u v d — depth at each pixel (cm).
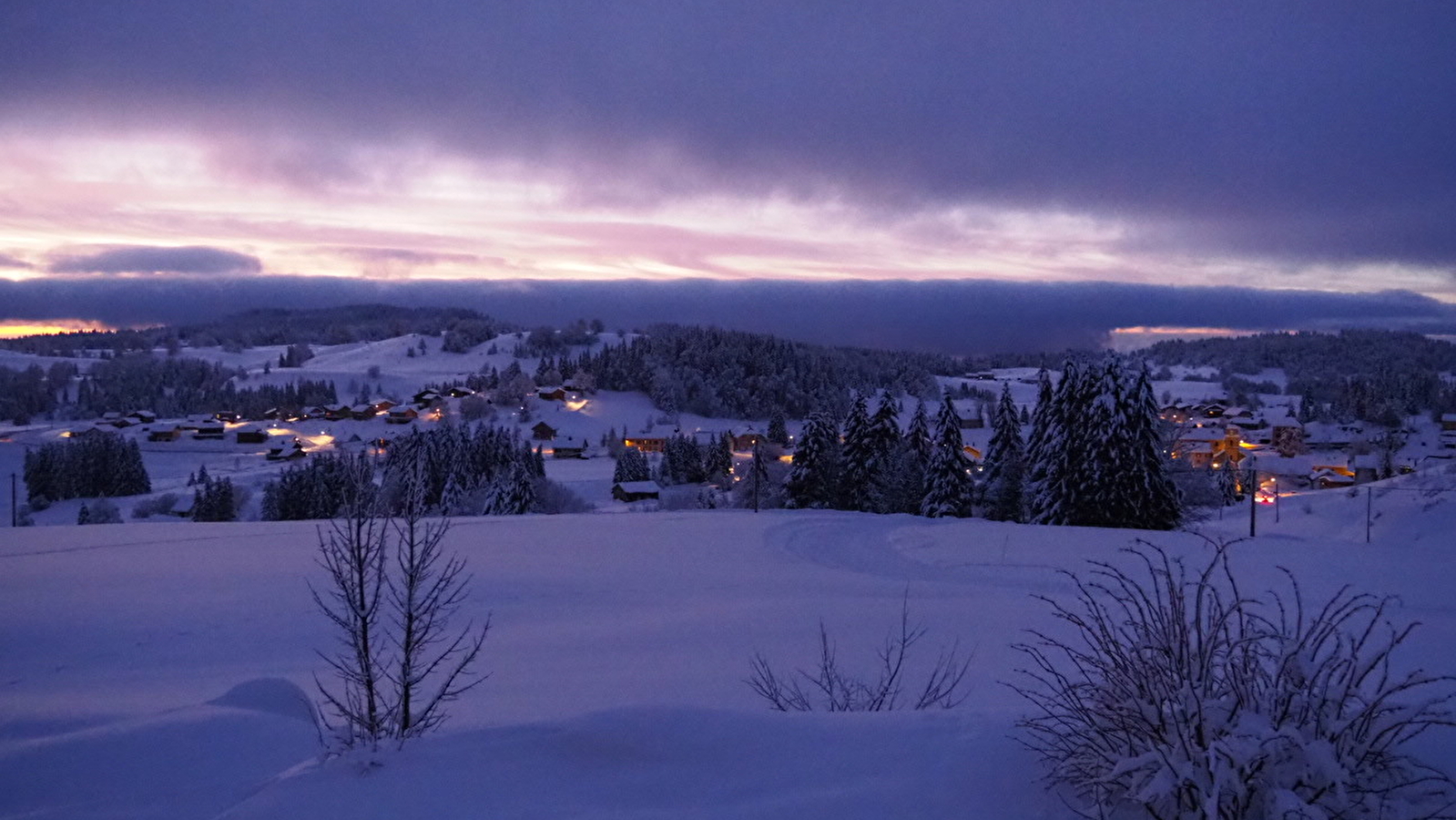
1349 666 358
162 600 1845
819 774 406
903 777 399
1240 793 321
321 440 12306
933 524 3675
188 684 1149
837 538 3331
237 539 2705
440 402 14662
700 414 15188
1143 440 3878
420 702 931
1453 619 1611
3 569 2167
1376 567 2312
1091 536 3117
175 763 530
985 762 408
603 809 379
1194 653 383
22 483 8231
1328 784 321
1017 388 19012
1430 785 349
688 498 7162
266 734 585
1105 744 386
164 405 15788
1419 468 7006
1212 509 4659
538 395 15650
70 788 490
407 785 397
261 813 376
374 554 585
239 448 11512
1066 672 1122
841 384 15800
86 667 1322
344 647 1421
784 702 820
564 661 1298
